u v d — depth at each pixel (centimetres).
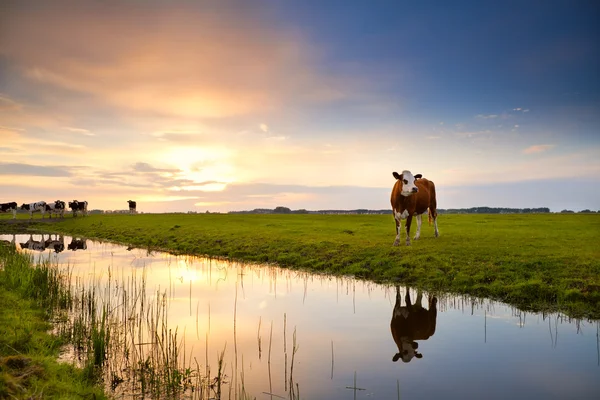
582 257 1908
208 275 2244
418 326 1334
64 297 1557
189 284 2000
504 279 1762
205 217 6469
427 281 1894
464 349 1129
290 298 1706
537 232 3042
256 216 6744
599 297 1488
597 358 1059
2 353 981
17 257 2408
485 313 1465
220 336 1245
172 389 920
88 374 958
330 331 1286
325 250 2603
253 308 1559
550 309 1487
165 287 1938
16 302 1474
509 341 1187
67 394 805
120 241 4247
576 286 1589
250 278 2142
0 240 4438
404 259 2153
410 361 1048
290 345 1165
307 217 6278
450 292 1748
